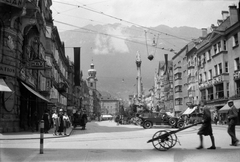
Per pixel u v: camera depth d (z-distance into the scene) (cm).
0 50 1741
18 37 1900
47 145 1173
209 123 1006
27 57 2183
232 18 4066
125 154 896
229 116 1111
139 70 5966
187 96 5481
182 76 5859
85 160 777
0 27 1764
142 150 998
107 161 761
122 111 6988
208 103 4381
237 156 816
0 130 1700
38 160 773
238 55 3609
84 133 2095
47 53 3419
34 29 2167
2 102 1738
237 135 1662
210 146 1092
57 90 4253
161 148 1024
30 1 1961
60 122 1783
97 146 1138
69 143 1266
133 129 2744
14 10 1739
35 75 2656
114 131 2353
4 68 1752
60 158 811
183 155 856
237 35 3678
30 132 1905
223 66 3925
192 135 1702
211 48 4394
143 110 5375
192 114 4809
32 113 2453
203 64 4706
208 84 4419
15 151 952
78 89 8775
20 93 2011
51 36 3528
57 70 4447
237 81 3644
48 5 3641
